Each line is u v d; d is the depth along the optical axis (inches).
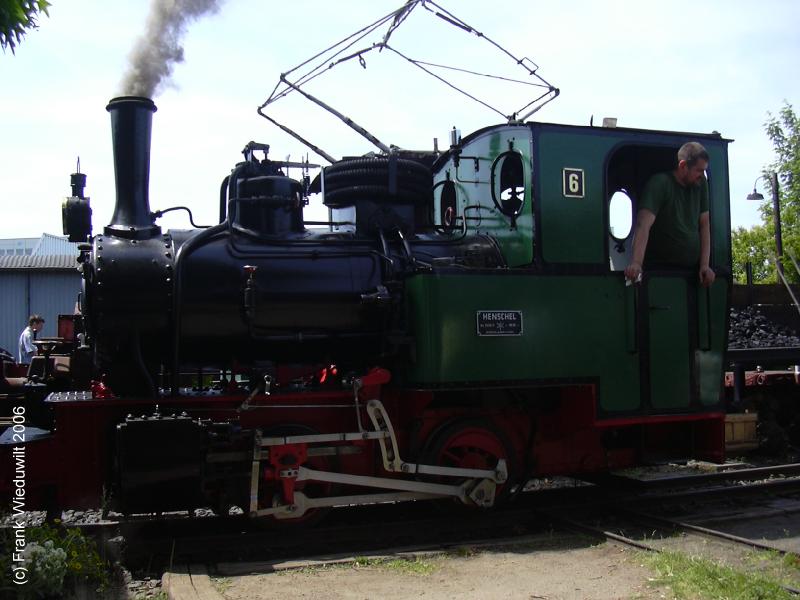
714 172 248.2
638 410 230.4
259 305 209.2
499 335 214.7
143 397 199.9
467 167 264.1
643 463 248.7
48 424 213.9
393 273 220.5
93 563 166.1
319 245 221.0
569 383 221.6
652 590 161.8
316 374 221.9
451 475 219.0
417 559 186.4
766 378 412.8
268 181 219.8
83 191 215.2
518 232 229.6
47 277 761.6
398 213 237.0
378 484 209.9
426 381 208.1
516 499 253.8
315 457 211.8
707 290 244.1
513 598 157.3
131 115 209.5
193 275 204.8
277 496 200.4
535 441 238.2
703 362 241.6
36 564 148.4
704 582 161.9
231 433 191.8
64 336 307.7
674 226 237.6
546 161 224.7
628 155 260.7
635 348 230.1
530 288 219.6
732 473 291.3
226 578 171.6
